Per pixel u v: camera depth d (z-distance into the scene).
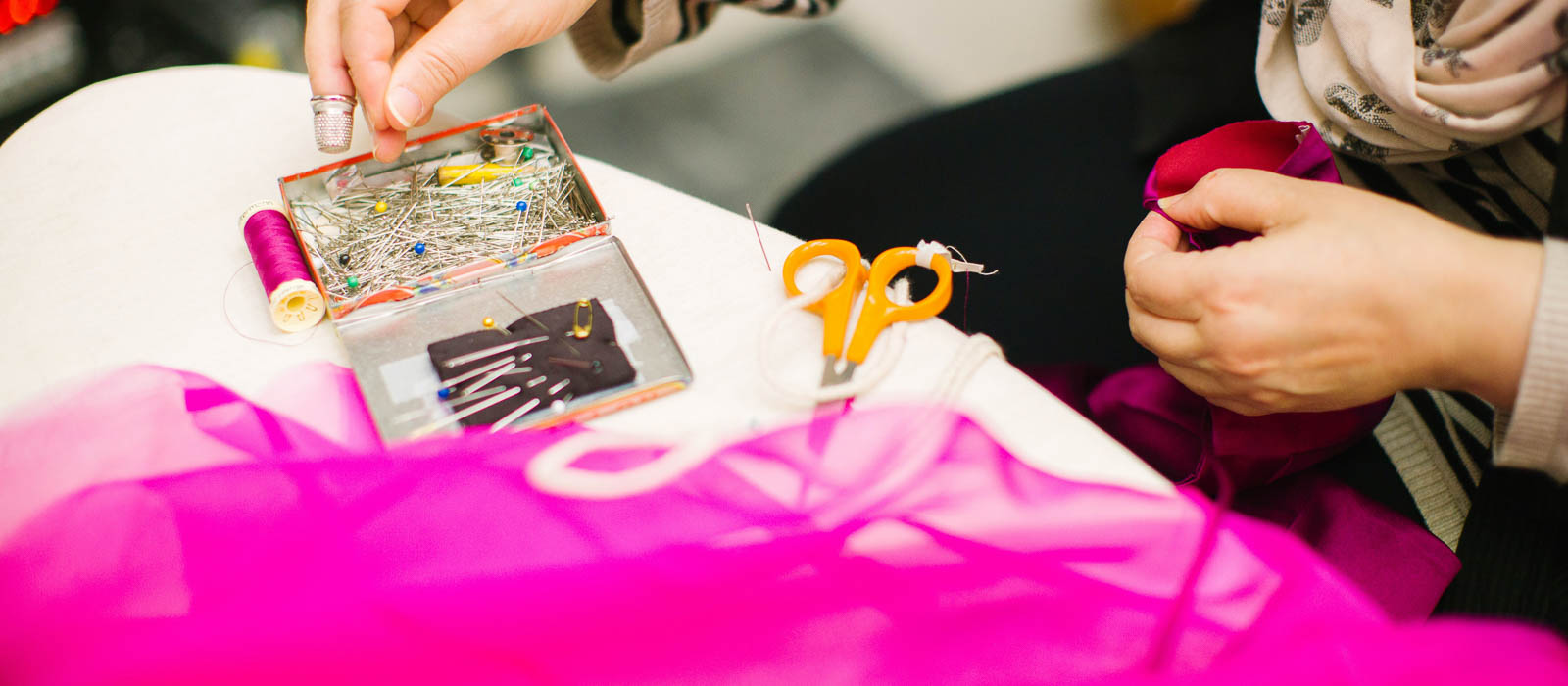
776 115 2.03
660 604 0.59
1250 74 1.15
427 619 0.59
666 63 2.13
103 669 0.57
